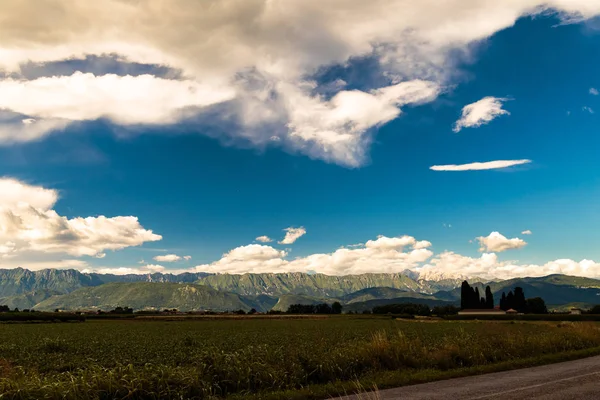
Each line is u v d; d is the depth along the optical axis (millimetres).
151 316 170500
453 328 76688
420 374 19844
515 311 190125
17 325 108312
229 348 42781
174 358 35062
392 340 25141
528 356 26953
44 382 15305
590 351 29469
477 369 21547
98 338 61875
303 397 16266
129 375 16094
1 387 14555
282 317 175250
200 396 16359
